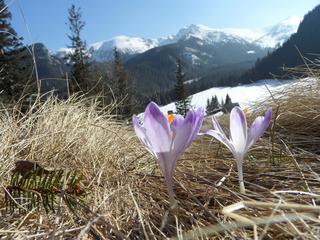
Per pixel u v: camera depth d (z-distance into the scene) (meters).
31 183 0.20
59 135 0.34
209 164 0.33
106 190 0.25
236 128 0.21
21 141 0.30
